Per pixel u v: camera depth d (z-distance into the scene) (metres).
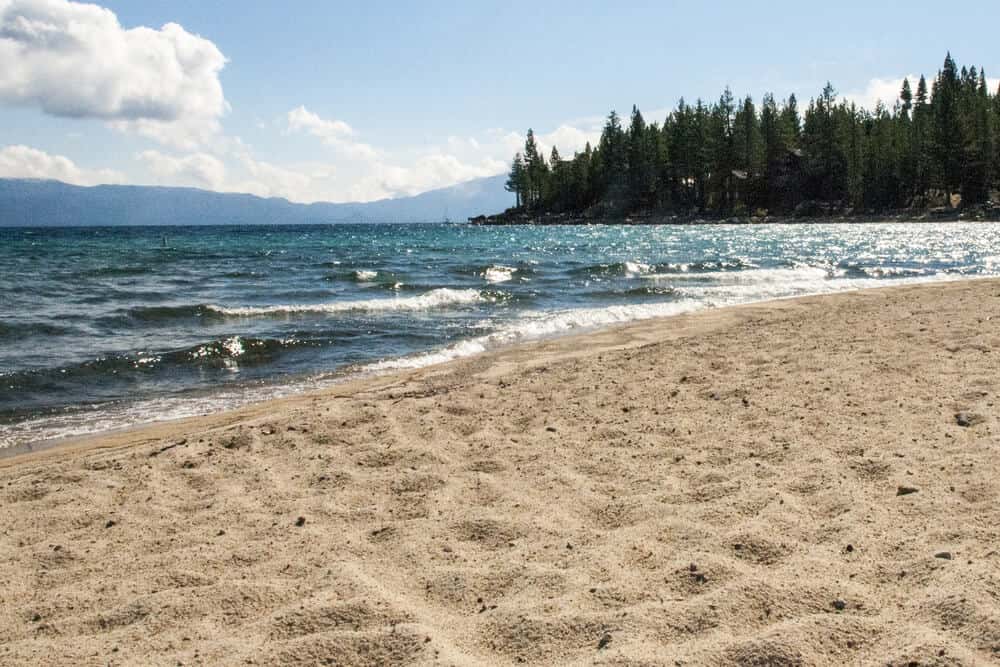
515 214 124.94
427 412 6.83
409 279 23.39
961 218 69.88
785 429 5.60
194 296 18.77
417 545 3.81
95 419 7.73
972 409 5.68
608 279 22.78
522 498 4.47
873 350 8.48
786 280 21.64
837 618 2.78
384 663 2.69
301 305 16.59
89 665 2.76
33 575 3.63
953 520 3.66
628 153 103.81
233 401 8.49
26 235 93.88
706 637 2.72
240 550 3.82
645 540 3.72
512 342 12.02
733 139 92.62
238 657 2.75
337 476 5.07
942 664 2.43
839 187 87.06
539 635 2.82
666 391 7.20
